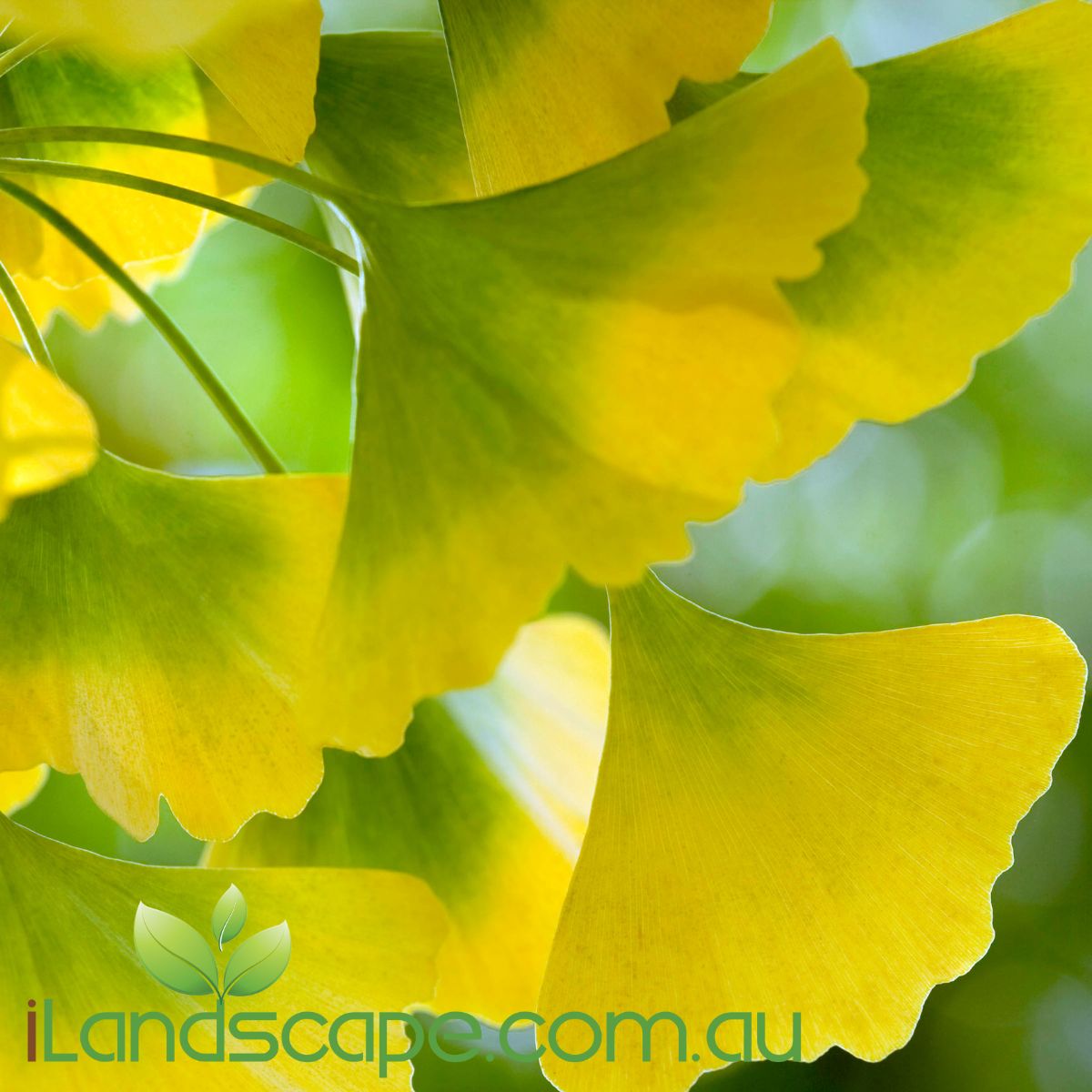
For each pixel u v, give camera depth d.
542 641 0.70
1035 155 0.64
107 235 0.70
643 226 0.62
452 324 0.62
